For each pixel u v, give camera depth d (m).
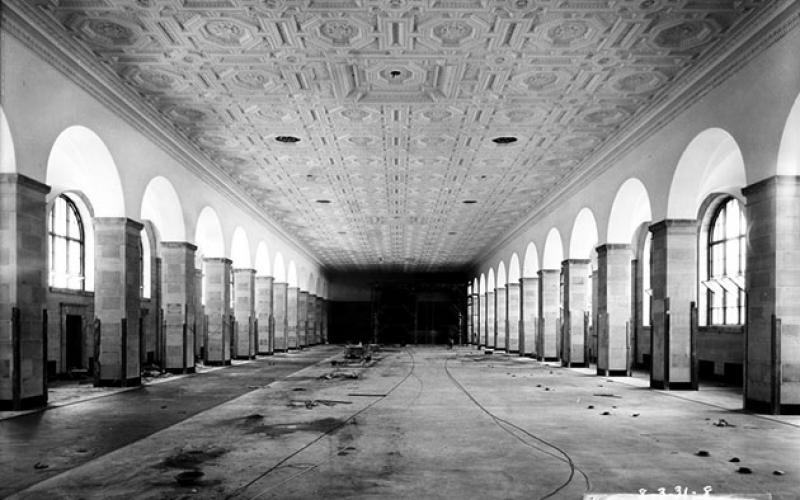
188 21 11.23
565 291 24.86
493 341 42.97
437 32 11.66
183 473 7.11
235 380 18.78
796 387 11.31
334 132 17.72
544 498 6.10
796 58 10.34
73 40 11.95
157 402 13.41
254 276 29.92
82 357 22.62
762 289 11.56
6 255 11.24
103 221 15.66
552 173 22.39
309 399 14.08
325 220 32.41
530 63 13.04
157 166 17.77
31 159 11.52
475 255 46.00
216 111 16.05
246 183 24.25
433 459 7.84
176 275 20.25
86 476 6.99
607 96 14.88
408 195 26.14
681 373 15.94
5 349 11.38
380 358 32.28
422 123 16.88
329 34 11.75
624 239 19.97
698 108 13.82
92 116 13.74
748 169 11.91
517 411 12.16
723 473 7.11
